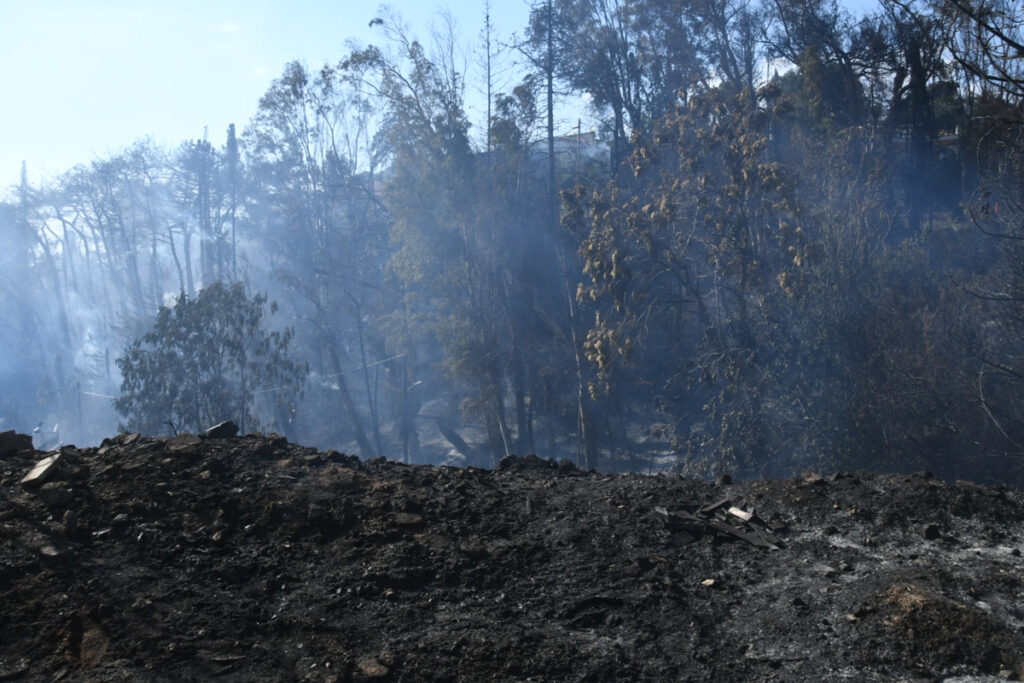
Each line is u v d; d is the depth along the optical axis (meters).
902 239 25.44
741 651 4.15
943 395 17.67
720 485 6.15
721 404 21.23
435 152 35.34
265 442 6.27
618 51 38.34
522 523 5.40
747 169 20.69
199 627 4.14
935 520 5.28
